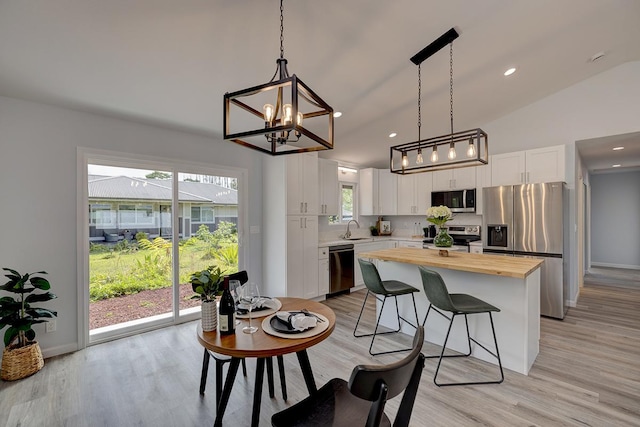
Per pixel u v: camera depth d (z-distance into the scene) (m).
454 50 2.85
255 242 4.35
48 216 2.75
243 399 2.13
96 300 3.06
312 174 4.46
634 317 3.72
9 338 2.28
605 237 7.18
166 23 1.93
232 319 1.63
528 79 3.72
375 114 3.92
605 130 3.90
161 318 3.46
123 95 2.67
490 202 4.20
